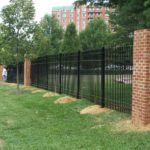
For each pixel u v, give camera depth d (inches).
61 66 836.6
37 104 717.3
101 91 579.5
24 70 1254.3
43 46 1097.4
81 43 3006.9
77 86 717.3
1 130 488.1
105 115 514.3
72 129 463.5
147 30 424.2
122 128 430.6
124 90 509.0
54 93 860.0
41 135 446.3
